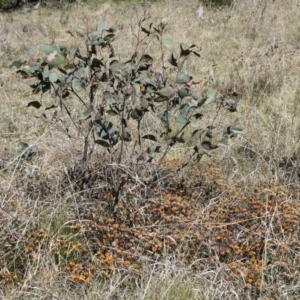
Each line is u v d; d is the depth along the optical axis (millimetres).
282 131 4898
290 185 3982
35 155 4355
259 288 2965
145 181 3676
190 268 3090
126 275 3053
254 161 4371
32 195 3711
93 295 2885
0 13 10250
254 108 5234
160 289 2936
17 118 5297
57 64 3381
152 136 3693
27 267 3027
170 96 3451
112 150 3730
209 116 5180
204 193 3809
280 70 6359
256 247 3246
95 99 5070
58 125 4688
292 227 3402
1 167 4227
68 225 3381
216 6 9953
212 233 3320
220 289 2977
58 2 10617
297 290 3023
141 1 10336
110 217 3424
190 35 8203
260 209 3539
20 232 3256
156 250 3188
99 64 3555
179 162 4195
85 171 3727
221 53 7465
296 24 8508
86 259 3184
